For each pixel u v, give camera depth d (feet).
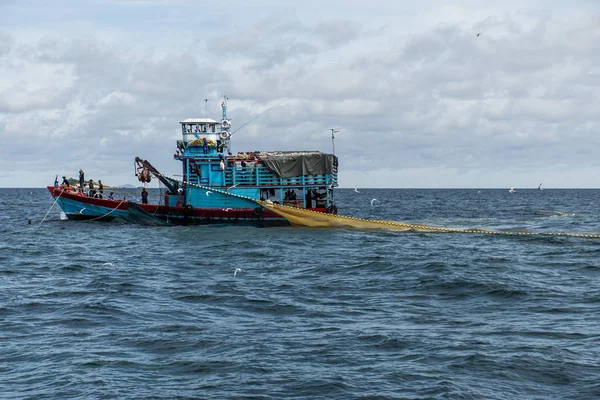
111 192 216.33
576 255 149.89
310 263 137.90
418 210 368.07
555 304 95.30
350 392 60.39
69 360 69.36
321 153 205.26
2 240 183.42
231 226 200.34
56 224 215.92
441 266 127.34
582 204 462.60
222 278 119.75
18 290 107.96
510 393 59.93
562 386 61.57
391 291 106.01
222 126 208.54
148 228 203.51
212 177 202.80
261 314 90.07
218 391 60.75
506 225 238.48
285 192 212.02
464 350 71.72
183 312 91.15
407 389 61.00
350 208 399.44
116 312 90.38
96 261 142.82
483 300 98.68
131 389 61.36
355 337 77.51
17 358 70.23
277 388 61.36
